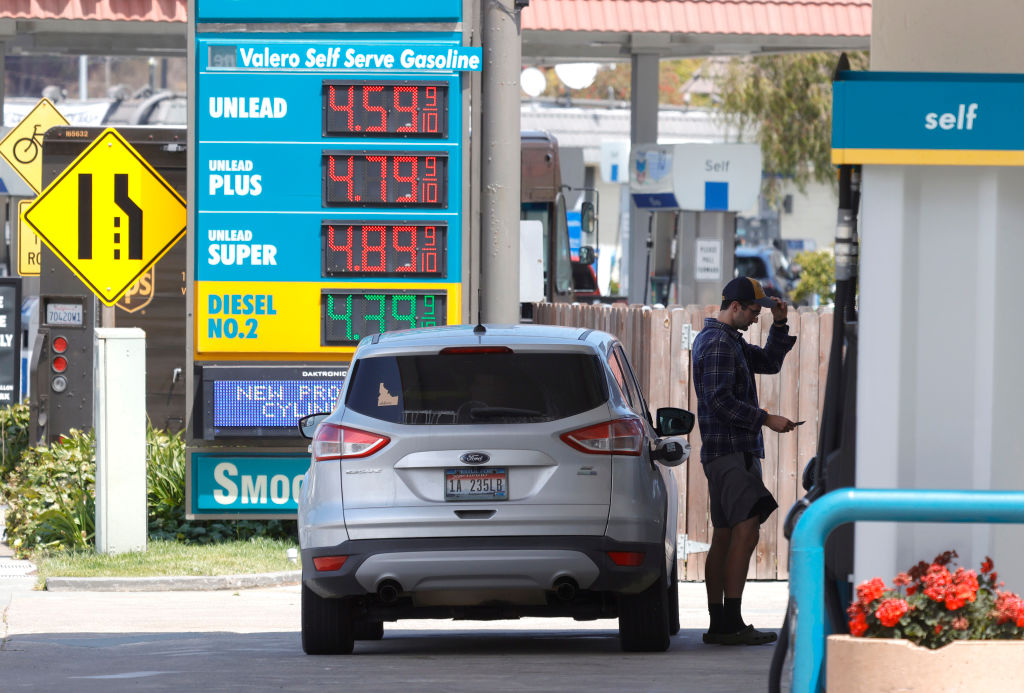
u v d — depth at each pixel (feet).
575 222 288.71
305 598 84.38
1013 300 54.39
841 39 268.00
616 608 85.71
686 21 249.96
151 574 123.44
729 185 226.17
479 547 79.10
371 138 132.26
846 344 58.85
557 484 79.77
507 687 69.67
